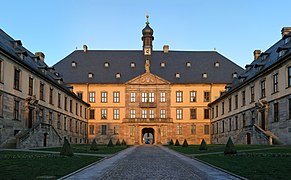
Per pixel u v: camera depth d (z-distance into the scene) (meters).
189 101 89.31
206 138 88.56
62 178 18.41
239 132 63.00
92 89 89.19
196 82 89.25
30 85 49.53
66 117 68.50
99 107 88.81
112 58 95.00
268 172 19.48
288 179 16.95
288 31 58.81
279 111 45.88
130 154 41.03
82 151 43.03
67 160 28.00
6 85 41.22
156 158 34.06
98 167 24.81
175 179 18.33
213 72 91.69
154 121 87.00
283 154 29.75
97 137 88.25
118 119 88.56
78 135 78.62
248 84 58.91
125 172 21.55
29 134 44.06
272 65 47.09
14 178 17.41
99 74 90.62
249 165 23.33
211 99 89.19
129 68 92.56
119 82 89.06
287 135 43.12
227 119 72.75
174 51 97.62
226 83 89.06
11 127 42.47
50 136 52.31
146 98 89.19
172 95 89.38
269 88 49.47
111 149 51.59
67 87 75.38
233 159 28.38
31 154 31.53
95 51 96.94
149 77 89.44
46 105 55.97
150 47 96.25
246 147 42.56
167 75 91.19
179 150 48.41
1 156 28.19
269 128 49.16
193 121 88.88
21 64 45.44
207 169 23.25
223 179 18.31
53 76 65.81
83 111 84.06
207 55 96.69
